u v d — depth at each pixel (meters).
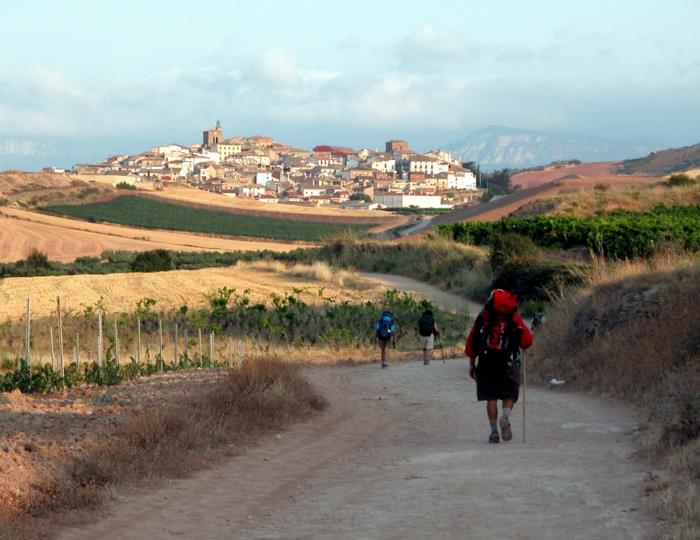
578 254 76.69
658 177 156.00
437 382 31.19
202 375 26.75
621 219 82.31
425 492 12.48
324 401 24.17
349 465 15.83
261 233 198.62
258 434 19.17
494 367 17.55
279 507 12.44
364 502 12.22
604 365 26.53
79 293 70.06
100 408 19.45
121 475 13.92
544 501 11.42
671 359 22.98
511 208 132.12
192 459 15.64
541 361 30.28
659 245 62.19
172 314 56.06
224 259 132.25
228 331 51.31
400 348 47.41
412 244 94.19
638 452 14.70
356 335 49.19
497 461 14.80
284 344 47.84
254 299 64.75
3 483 12.27
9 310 60.78
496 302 17.58
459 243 91.31
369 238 108.12
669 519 9.88
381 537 10.22
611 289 31.47
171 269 121.50
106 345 48.12
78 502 12.32
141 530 11.24
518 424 20.25
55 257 141.25
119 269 121.19
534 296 61.91
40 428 16.55
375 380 32.56
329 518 11.43
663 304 27.80
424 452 16.81
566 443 16.89
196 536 10.92
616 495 11.51
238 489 13.77
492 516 10.81
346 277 80.38
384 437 19.45
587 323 30.53
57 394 23.45
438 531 10.31
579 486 12.17
